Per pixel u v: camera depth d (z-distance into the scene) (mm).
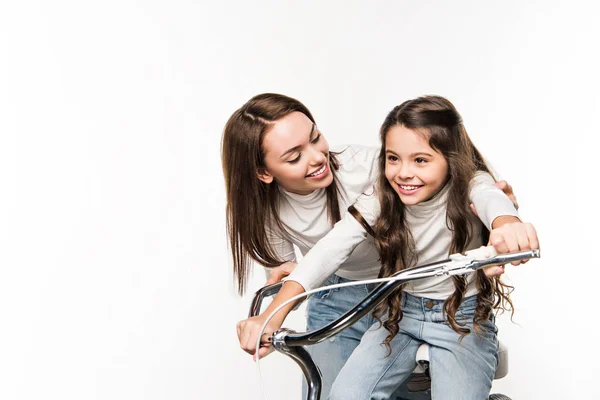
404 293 1466
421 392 1571
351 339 1700
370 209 1446
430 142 1330
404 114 1345
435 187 1361
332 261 1423
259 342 1278
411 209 1421
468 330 1410
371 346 1459
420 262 1464
